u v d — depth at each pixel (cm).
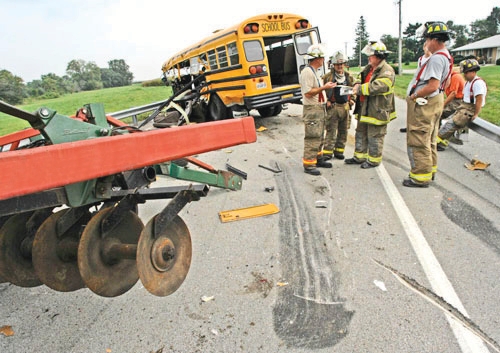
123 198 201
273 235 380
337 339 238
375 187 488
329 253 340
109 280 195
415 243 345
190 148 179
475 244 338
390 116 533
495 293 270
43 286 316
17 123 865
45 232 200
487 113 980
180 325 259
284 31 830
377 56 494
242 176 552
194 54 1042
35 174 124
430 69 422
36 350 245
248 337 244
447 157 602
